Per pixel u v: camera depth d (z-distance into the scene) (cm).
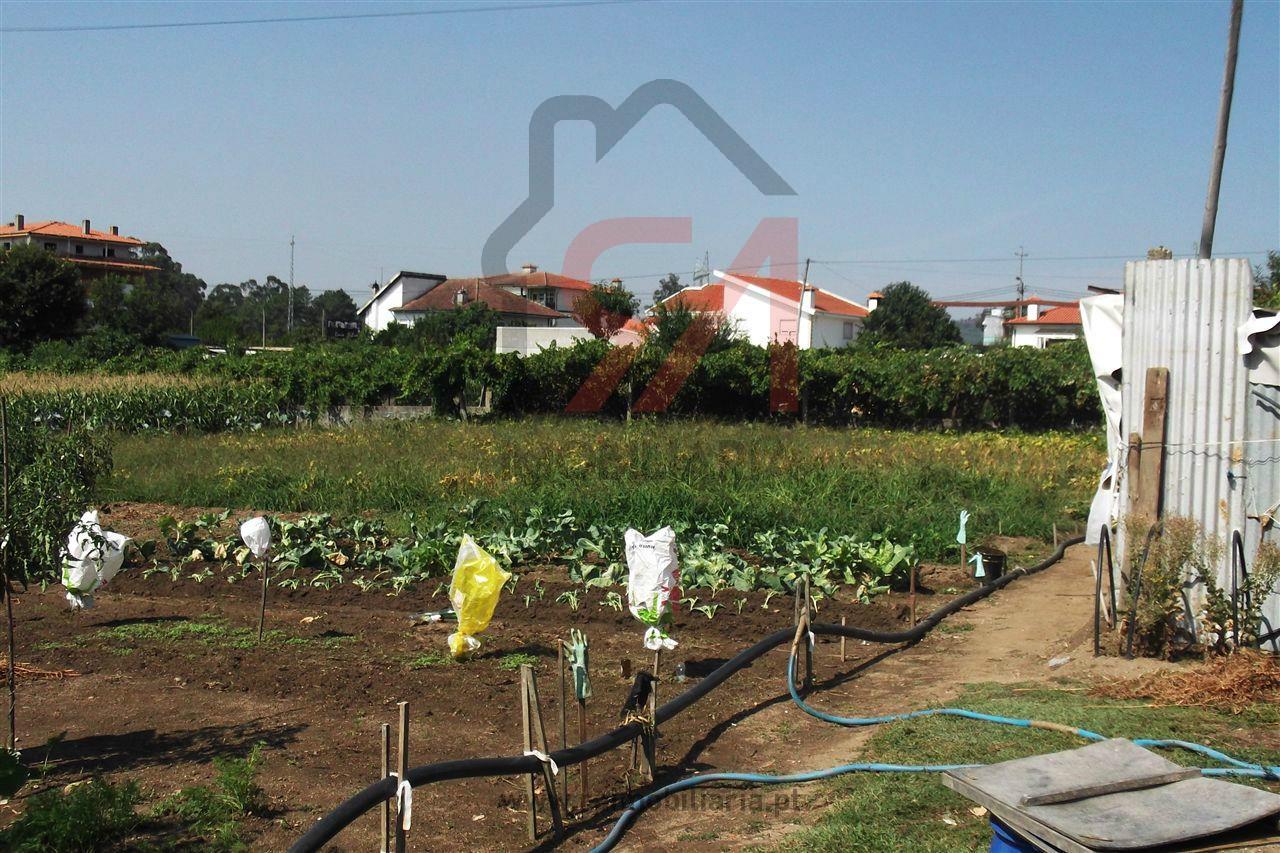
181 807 538
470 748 636
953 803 530
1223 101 988
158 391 2594
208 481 1702
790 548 1177
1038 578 1204
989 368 3100
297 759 614
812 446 2103
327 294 8744
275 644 874
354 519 1332
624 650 878
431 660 827
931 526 1366
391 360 2967
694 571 1095
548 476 1689
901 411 3138
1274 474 745
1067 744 604
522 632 927
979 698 716
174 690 748
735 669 702
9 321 4822
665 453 1830
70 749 632
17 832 483
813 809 547
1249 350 745
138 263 7912
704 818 543
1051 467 1903
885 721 681
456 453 1973
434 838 521
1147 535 773
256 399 2733
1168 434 786
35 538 644
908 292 5550
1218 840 361
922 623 949
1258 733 611
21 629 918
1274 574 720
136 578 1120
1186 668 739
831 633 796
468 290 4866
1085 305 942
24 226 7675
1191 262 773
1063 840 355
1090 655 800
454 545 1141
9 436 673
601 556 1165
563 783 545
